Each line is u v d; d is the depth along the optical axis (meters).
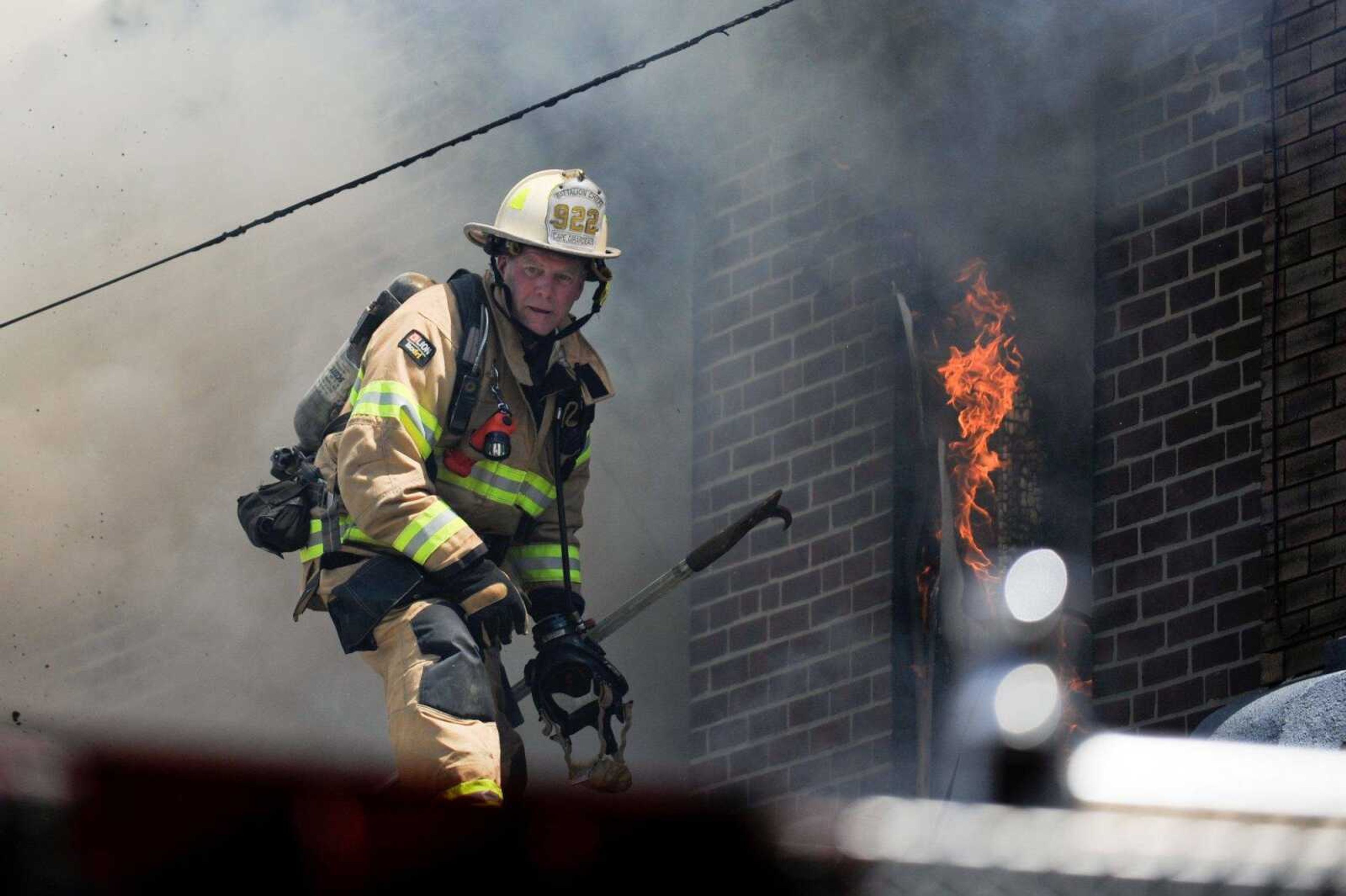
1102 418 23.08
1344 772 3.35
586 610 27.48
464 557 14.09
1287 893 3.30
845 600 24.89
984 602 20.09
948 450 24.09
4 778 2.44
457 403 14.51
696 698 26.38
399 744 13.79
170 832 2.48
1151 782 3.25
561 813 2.74
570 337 15.50
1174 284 22.70
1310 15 21.92
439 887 2.67
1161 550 22.20
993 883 3.19
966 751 11.60
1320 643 20.53
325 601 14.66
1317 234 21.45
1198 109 22.84
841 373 25.62
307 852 2.57
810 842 2.89
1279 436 21.34
